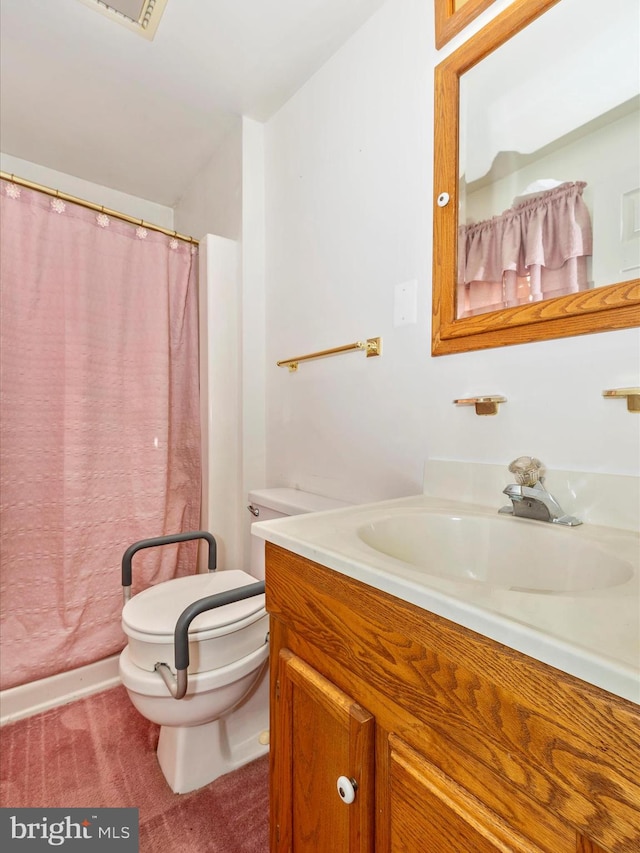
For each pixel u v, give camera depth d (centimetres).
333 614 58
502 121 90
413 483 107
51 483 141
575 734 33
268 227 167
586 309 74
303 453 147
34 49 133
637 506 68
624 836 29
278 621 71
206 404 167
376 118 118
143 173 205
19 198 136
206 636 102
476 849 39
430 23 103
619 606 40
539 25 84
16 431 135
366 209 121
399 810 47
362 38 123
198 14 120
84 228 148
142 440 159
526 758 36
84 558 146
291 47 131
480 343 91
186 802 104
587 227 77
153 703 100
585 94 78
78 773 112
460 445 96
